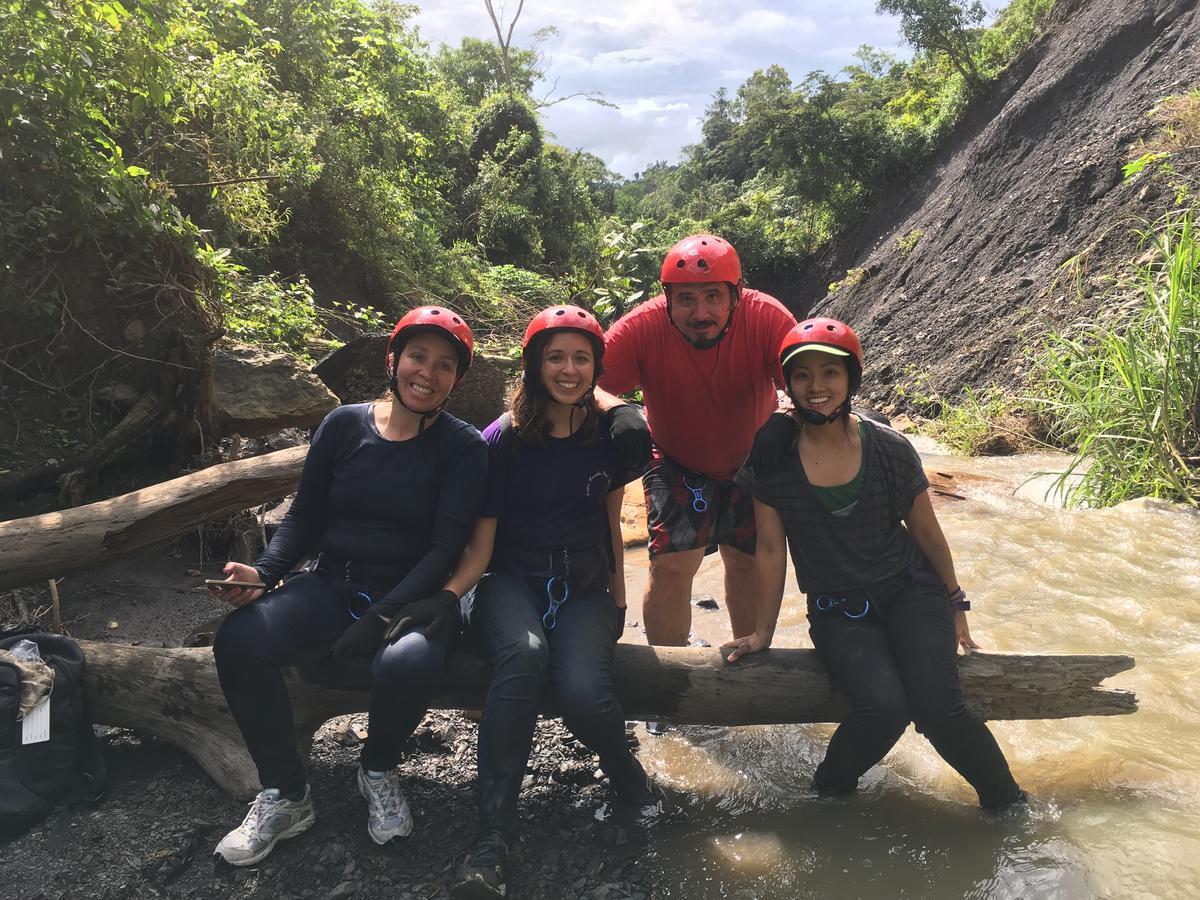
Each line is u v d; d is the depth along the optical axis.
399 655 2.52
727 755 3.16
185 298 5.00
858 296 20.97
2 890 2.42
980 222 16.73
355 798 2.86
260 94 7.63
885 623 2.88
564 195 23.52
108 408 4.71
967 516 5.70
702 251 3.11
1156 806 2.67
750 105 27.12
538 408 2.77
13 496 4.18
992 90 23.55
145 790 2.87
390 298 11.70
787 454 2.82
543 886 2.50
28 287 4.57
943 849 2.56
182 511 3.59
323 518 2.91
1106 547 4.90
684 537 3.40
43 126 4.29
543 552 2.86
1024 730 3.14
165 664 2.95
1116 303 8.90
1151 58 15.24
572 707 2.59
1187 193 9.48
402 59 17.06
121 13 4.66
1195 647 3.67
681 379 3.29
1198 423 5.82
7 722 2.65
